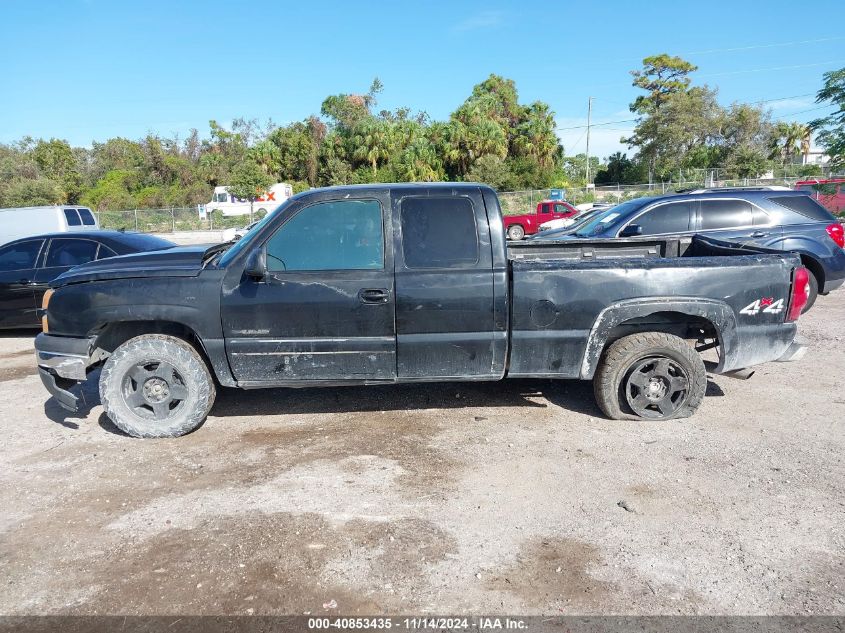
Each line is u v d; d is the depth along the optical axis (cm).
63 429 480
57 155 5959
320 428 468
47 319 458
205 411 452
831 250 773
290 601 267
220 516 341
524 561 295
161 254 494
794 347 473
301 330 433
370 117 5038
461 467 396
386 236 432
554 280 436
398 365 442
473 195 438
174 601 269
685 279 445
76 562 301
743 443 425
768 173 4706
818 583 275
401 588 275
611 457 407
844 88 2309
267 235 434
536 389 551
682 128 5028
